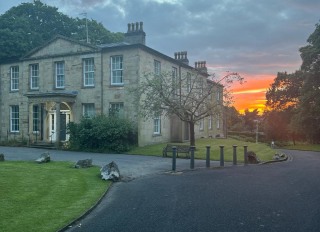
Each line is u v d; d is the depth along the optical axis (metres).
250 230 7.48
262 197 10.65
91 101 29.42
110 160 20.34
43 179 12.89
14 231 7.34
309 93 43.53
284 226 7.75
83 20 49.81
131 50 27.92
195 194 11.14
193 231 7.46
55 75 31.48
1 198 9.85
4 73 34.59
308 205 9.66
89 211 9.20
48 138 31.42
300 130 49.03
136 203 10.10
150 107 24.88
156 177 14.72
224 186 12.50
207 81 27.28
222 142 33.81
